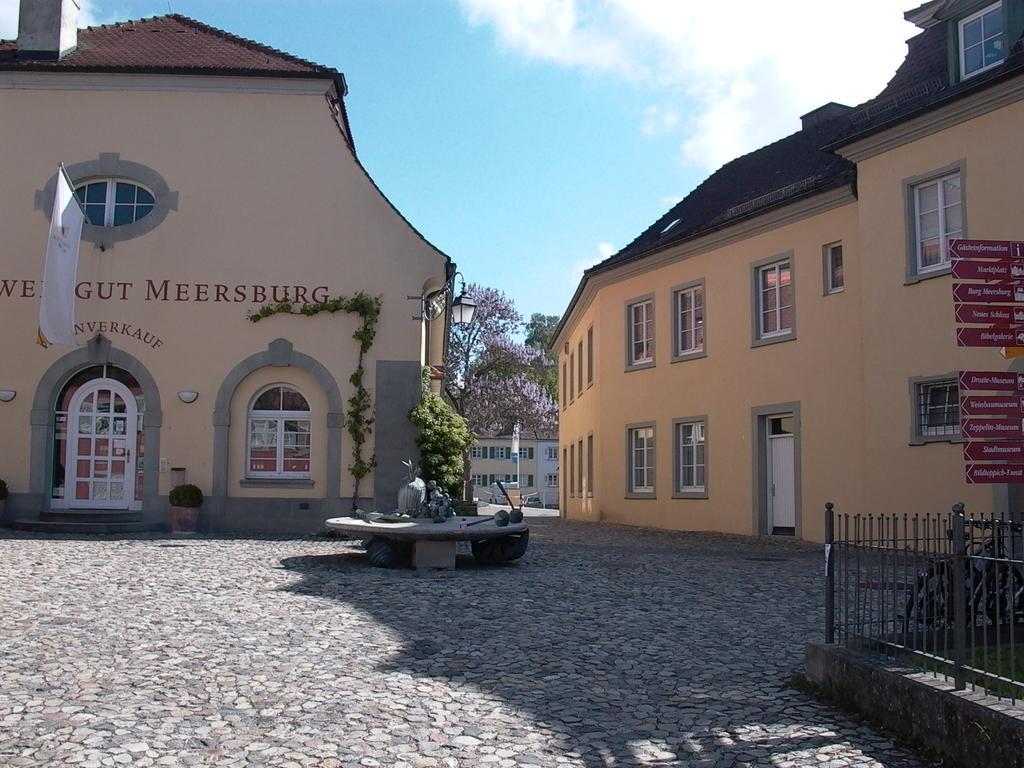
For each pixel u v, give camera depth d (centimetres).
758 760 524
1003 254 664
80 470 1834
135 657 724
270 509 1816
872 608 642
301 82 1912
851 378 1853
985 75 1516
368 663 729
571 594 1102
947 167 1586
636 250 2548
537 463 7244
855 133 1723
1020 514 661
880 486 1673
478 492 6794
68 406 1845
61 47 1948
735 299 2162
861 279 1742
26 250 1850
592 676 710
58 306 1644
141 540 1614
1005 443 661
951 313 1568
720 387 2195
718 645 827
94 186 1900
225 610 937
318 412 1848
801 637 866
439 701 627
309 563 1344
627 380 2531
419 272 1884
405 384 1853
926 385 1619
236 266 1867
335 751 520
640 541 1919
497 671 718
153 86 1902
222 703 607
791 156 2327
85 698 607
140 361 1834
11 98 1892
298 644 789
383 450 1831
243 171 1894
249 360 1844
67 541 1559
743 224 2120
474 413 4828
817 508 1912
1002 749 473
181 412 1828
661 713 615
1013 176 1479
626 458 2527
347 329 1861
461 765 506
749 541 1938
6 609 905
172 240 1866
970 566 566
